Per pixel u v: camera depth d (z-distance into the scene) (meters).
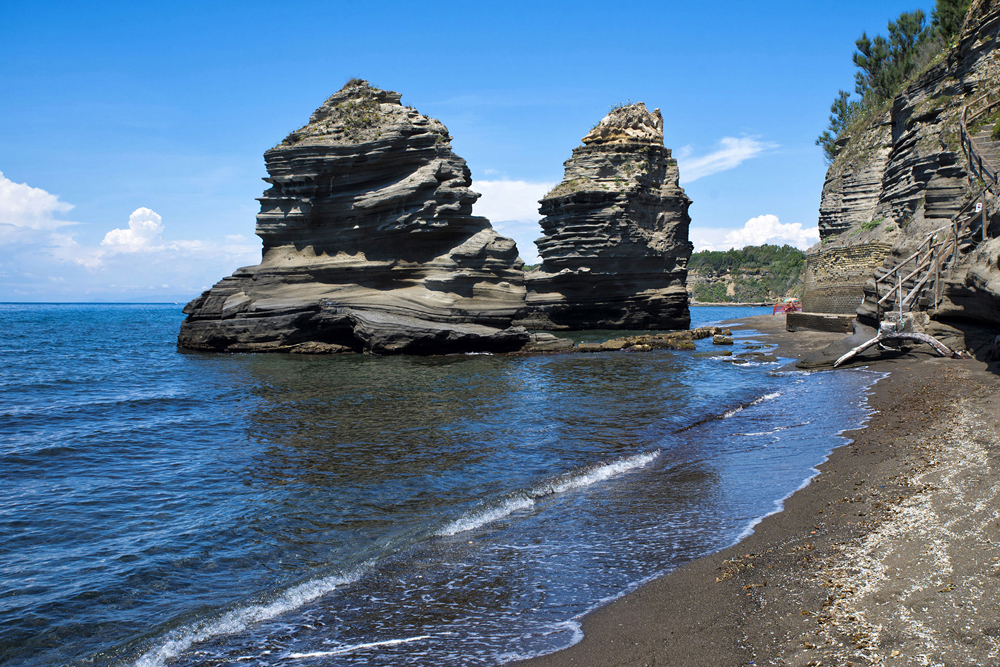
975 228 26.59
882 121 65.25
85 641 7.64
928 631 5.98
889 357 28.70
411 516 11.59
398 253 45.75
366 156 44.34
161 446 17.41
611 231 65.50
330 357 40.47
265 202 46.94
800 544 8.73
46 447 17.31
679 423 19.25
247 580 9.23
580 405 22.48
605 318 67.75
